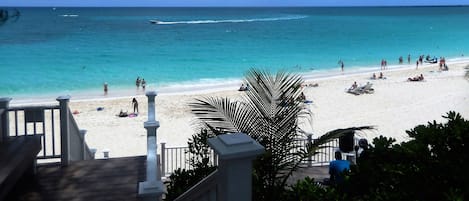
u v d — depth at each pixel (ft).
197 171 21.53
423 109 90.43
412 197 11.19
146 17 521.24
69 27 339.57
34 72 144.97
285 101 21.65
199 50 208.44
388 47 232.53
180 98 101.19
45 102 101.76
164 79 135.95
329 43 246.27
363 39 270.46
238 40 256.11
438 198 11.09
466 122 13.37
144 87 120.67
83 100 102.17
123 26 356.59
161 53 195.72
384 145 14.19
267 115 21.42
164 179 35.40
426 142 13.07
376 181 12.53
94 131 74.02
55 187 21.02
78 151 27.68
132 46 220.64
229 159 8.71
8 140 21.97
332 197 12.07
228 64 167.02
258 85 21.89
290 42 249.34
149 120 20.30
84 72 146.82
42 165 23.88
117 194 20.34
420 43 252.01
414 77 131.44
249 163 9.02
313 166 35.47
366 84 113.09
